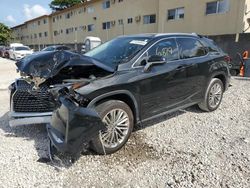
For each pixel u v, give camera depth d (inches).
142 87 141.4
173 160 124.2
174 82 160.4
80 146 113.8
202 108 196.4
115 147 132.0
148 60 147.6
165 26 802.8
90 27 1230.3
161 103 155.3
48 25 1664.6
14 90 148.7
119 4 1005.8
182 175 111.6
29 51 969.5
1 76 441.4
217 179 108.2
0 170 115.6
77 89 121.8
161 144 141.6
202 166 118.3
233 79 348.8
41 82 142.9
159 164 120.8
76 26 1350.9
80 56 141.2
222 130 161.0
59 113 122.1
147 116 148.9
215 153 130.3
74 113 112.5
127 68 140.6
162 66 153.6
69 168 117.9
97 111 126.0
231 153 130.0
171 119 181.5
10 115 144.3
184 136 152.1
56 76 146.6
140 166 119.4
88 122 113.9
